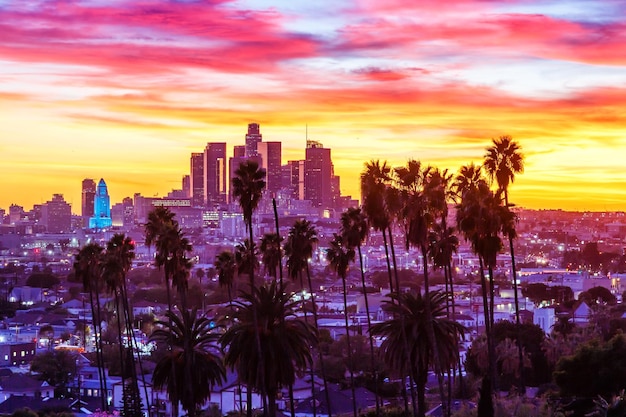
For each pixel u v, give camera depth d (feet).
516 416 344.49
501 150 417.69
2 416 620.08
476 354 610.24
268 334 353.31
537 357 598.34
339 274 530.68
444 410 354.33
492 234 411.13
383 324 361.10
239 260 534.78
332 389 643.86
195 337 417.49
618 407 312.50
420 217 362.33
